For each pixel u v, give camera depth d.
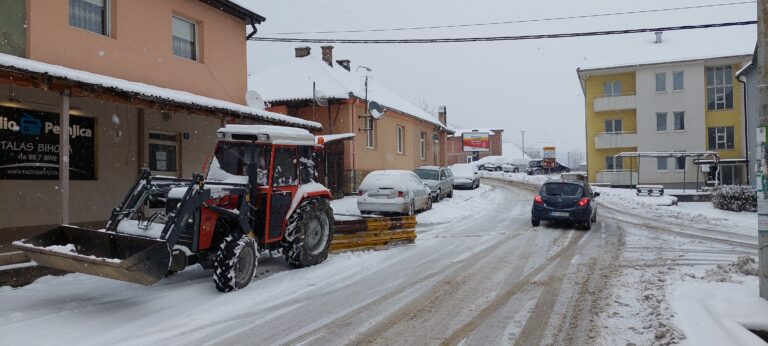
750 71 27.34
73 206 10.73
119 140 11.73
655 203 22.59
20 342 4.84
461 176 28.44
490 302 6.30
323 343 4.89
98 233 6.15
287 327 5.36
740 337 4.57
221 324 5.45
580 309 5.95
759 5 5.69
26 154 9.98
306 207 8.27
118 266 5.39
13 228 9.70
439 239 11.66
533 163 53.91
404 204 15.17
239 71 14.73
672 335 4.78
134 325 5.38
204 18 13.37
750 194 19.41
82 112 10.93
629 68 36.94
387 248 10.33
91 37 10.29
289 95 22.67
